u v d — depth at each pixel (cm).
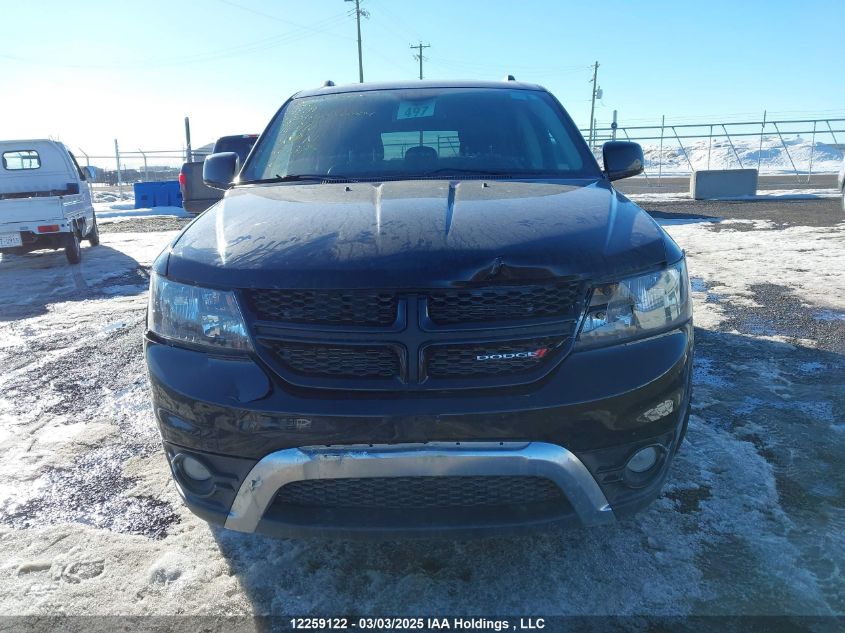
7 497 272
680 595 202
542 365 183
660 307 199
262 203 247
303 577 216
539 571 215
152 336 209
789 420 317
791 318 497
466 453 176
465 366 181
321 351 183
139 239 1231
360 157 303
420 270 182
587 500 185
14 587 215
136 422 347
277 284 185
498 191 247
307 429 178
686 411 207
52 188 1042
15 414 362
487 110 327
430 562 222
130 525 250
